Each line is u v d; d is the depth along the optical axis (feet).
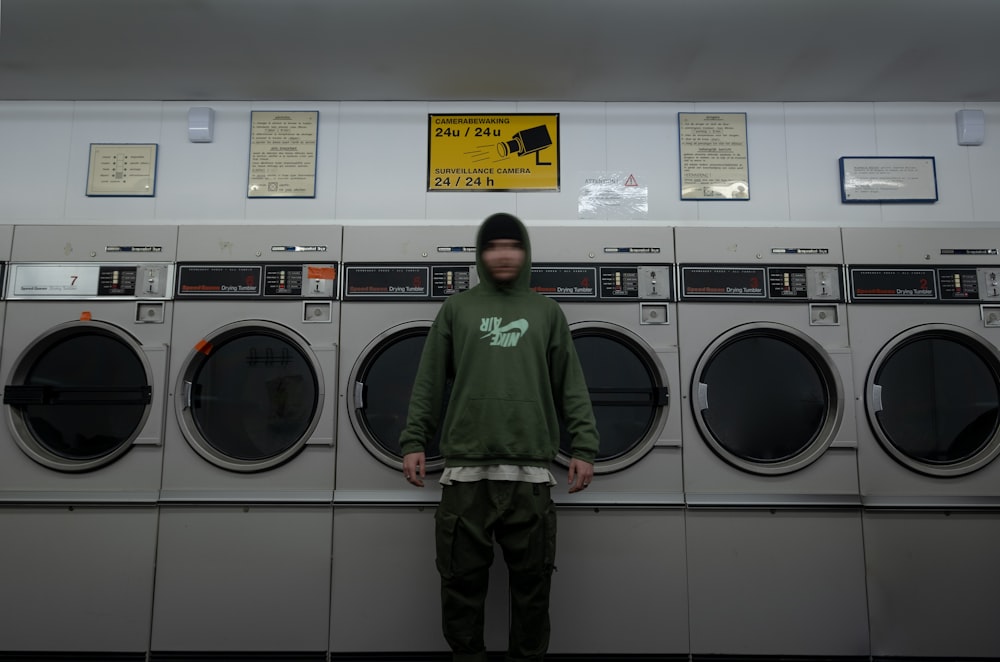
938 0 7.61
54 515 8.10
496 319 6.83
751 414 8.65
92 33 8.34
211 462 8.14
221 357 8.65
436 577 7.95
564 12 7.93
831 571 8.07
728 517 8.14
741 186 10.19
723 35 8.42
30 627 7.92
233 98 10.19
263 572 7.98
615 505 8.12
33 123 10.23
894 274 8.63
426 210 10.07
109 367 8.61
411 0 7.68
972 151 10.30
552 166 10.19
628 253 8.59
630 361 8.71
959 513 8.21
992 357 8.54
